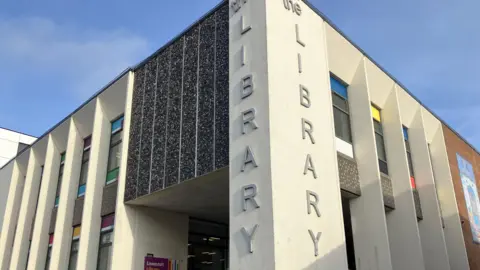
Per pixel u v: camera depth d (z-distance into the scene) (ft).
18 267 57.31
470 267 51.42
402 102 49.90
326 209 30.32
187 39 39.65
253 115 29.30
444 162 54.60
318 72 34.76
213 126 33.45
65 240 47.85
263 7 31.71
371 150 38.65
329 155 32.63
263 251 25.88
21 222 59.52
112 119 48.52
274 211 26.16
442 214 52.70
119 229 40.06
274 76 29.89
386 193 42.14
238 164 29.25
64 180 50.34
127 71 45.96
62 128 56.03
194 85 36.94
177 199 40.19
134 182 40.70
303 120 30.99
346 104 41.73
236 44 32.91
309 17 36.01
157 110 40.86
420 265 39.14
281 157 28.04
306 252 27.43
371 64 44.09
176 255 43.55
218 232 50.62
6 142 103.45
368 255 35.88
